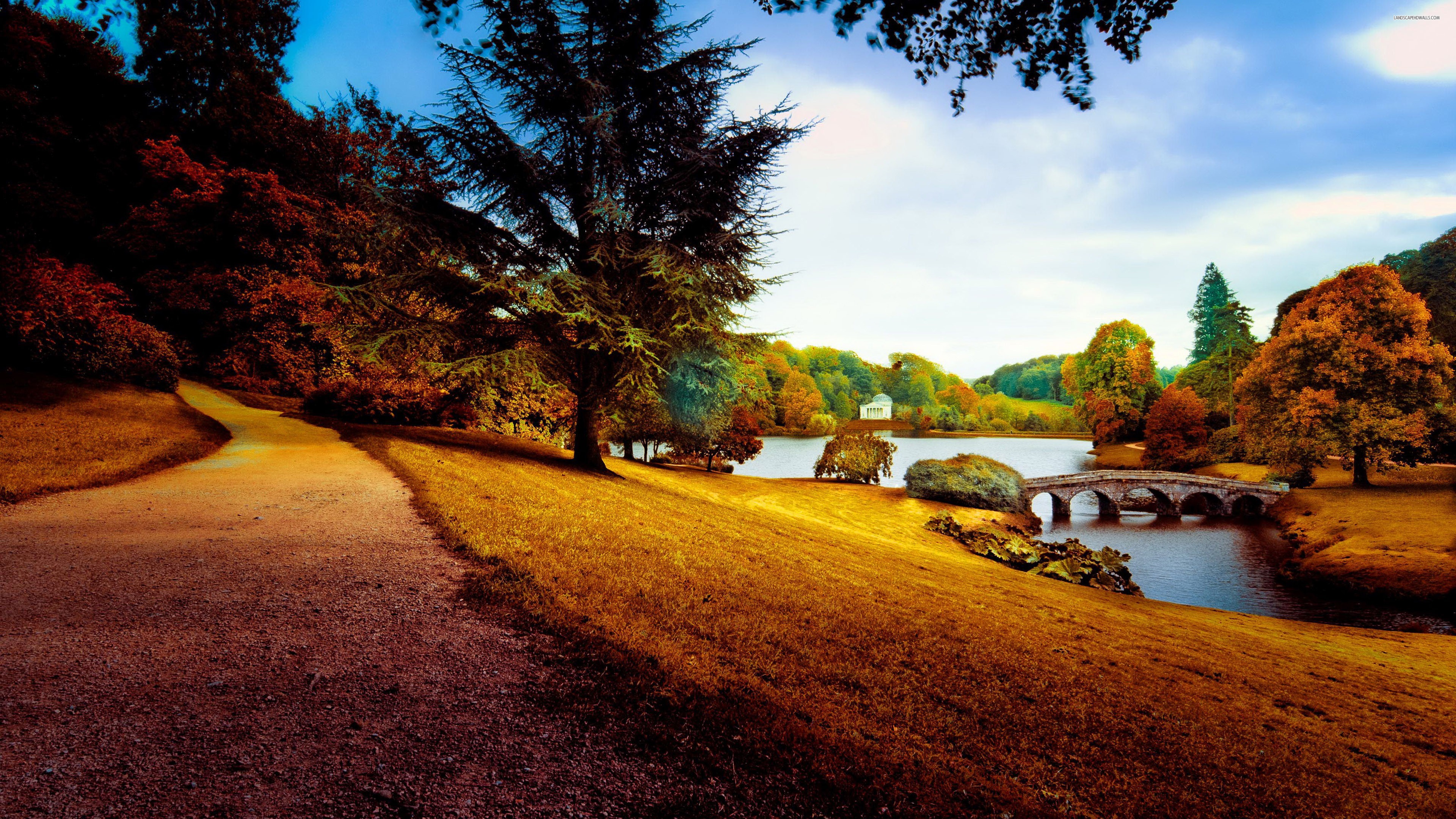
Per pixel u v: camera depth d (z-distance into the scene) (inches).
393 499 337.1
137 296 1088.2
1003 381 7618.1
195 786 90.5
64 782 88.4
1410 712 286.5
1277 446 1393.9
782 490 1245.7
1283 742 210.4
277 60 1369.3
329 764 99.4
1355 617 714.2
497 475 457.4
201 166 1034.1
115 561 203.6
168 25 1182.3
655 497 550.9
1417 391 1263.5
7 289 565.3
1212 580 900.6
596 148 591.5
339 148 1229.7
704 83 584.1
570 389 653.9
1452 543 842.2
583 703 128.8
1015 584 505.4
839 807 105.7
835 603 272.2
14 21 679.1
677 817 95.0
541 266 591.8
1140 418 2945.4
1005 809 123.0
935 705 179.9
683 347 590.2
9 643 136.3
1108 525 1375.5
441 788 96.0
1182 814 144.1
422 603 181.3
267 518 280.8
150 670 128.3
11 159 857.5
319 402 830.5
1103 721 194.5
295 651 142.7
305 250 1128.2
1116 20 124.9
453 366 497.7
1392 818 165.6
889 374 6466.5
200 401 855.7
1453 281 1754.4
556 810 93.2
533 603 186.7
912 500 1229.1
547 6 499.8
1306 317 1422.2
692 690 142.5
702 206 581.6
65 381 616.1
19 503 284.7
